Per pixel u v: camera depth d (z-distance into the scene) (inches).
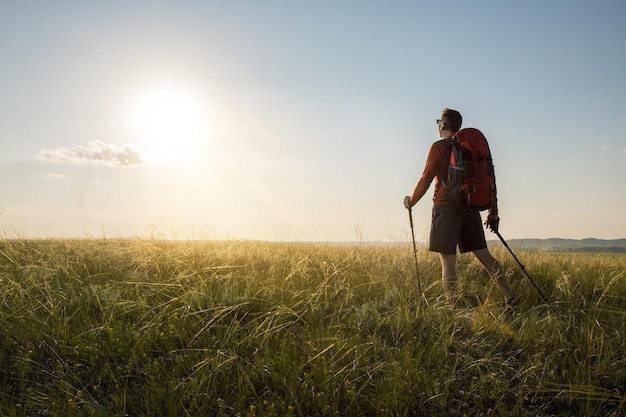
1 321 163.6
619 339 163.0
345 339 154.4
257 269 272.7
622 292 231.8
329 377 128.3
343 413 120.3
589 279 251.8
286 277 231.5
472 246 213.0
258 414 116.3
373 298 221.5
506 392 130.6
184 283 225.5
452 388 132.0
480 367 144.6
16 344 150.9
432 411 119.6
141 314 177.0
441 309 183.5
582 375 135.6
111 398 123.7
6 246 332.5
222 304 183.6
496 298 221.9
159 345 153.9
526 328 169.6
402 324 170.9
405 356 140.6
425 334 163.0
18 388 129.5
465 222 211.8
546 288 241.4
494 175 207.8
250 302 190.2
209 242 361.7
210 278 228.8
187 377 129.5
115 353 143.7
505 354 154.8
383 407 121.4
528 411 123.5
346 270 260.7
